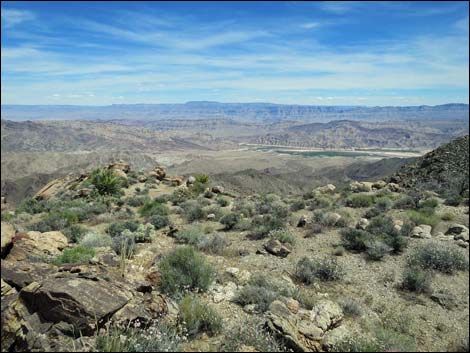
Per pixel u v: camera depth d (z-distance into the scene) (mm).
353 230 13797
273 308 7160
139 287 6984
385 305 8992
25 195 91812
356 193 25203
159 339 5555
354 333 6969
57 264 8938
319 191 28016
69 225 17312
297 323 6902
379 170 140625
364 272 11094
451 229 14594
